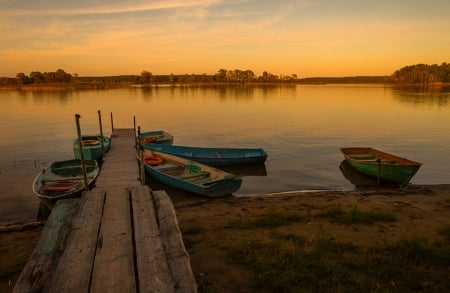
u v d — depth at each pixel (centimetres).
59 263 297
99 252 316
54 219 415
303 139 2856
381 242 741
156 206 453
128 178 1379
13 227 940
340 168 1969
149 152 1870
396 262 607
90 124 3784
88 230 364
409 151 2378
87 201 456
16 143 2708
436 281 548
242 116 4397
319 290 510
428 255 640
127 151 1948
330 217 948
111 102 6712
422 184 1667
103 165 1603
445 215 998
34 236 856
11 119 4122
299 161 2138
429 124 3525
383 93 9662
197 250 689
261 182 1719
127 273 281
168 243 353
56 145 2650
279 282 529
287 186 1652
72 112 4922
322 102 6581
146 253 318
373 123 3666
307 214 991
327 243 720
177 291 275
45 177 1363
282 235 775
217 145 2681
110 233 357
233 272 582
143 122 3922
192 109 5347
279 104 6188
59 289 258
